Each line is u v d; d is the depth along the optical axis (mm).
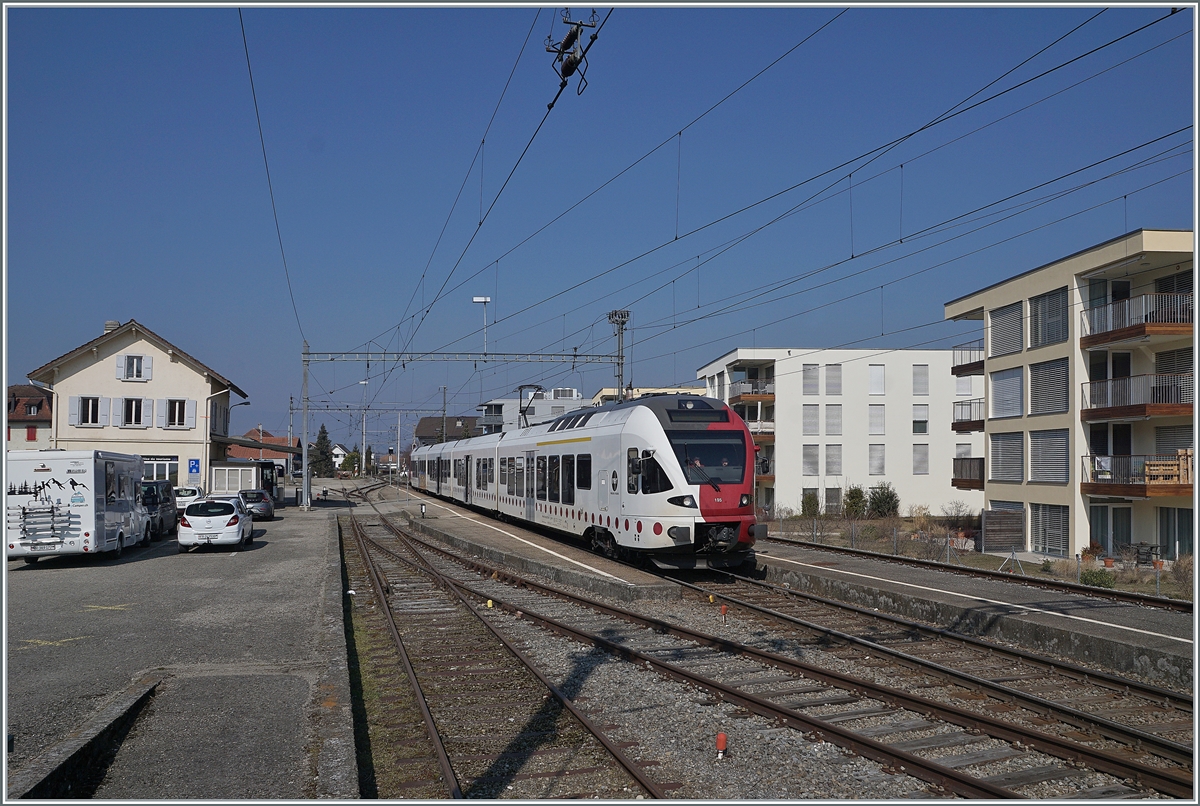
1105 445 27844
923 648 11062
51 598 14703
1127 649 9898
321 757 6617
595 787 6434
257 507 35625
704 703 8398
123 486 21812
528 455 25828
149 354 41000
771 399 47844
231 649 10508
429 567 19797
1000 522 30297
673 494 16750
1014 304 31469
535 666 9992
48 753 6305
